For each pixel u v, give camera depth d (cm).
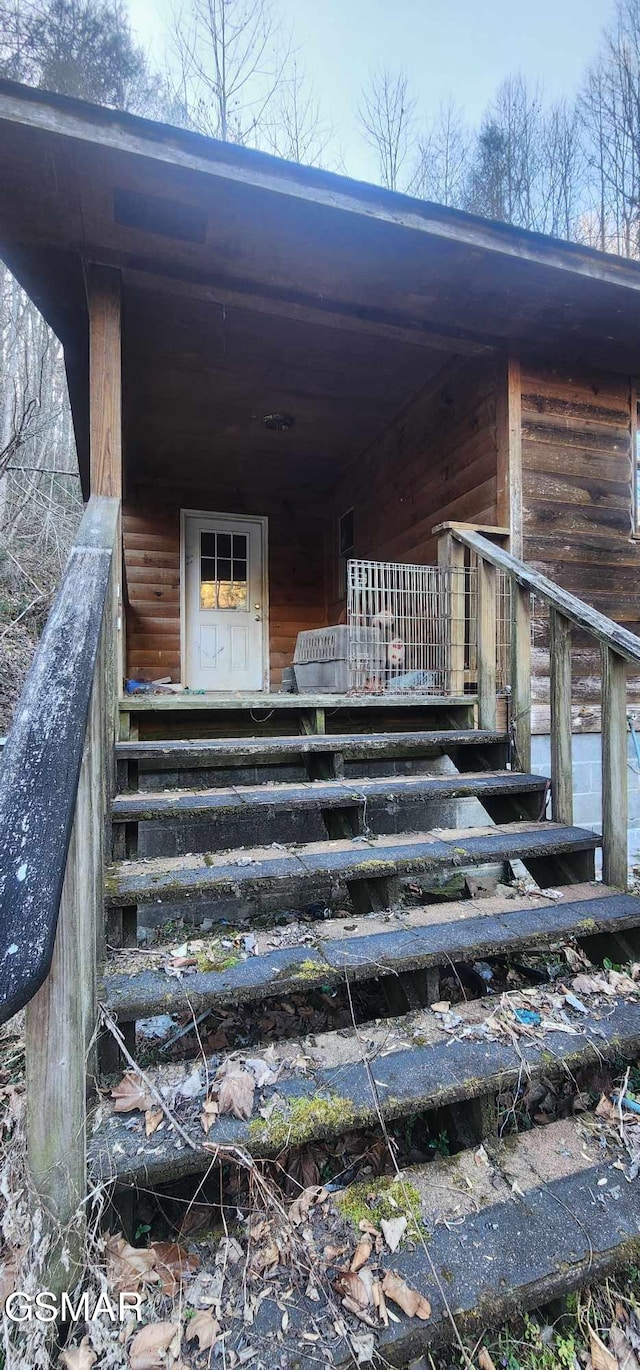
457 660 334
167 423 521
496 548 307
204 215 261
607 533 388
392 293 321
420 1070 133
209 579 655
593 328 351
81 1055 100
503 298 326
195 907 246
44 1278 94
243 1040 185
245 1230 112
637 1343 105
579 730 372
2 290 884
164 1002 134
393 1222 111
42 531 641
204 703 267
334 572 670
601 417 389
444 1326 96
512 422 361
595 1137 134
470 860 197
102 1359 89
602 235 1126
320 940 166
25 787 96
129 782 246
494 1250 107
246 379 448
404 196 262
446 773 317
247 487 670
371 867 185
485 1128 135
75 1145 97
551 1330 108
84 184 241
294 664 467
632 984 173
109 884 167
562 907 192
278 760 288
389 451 527
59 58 841
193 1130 114
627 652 203
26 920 80
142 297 345
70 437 1026
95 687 137
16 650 493
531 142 1213
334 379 450
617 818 213
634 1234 111
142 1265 103
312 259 293
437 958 158
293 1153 143
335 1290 100
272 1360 90
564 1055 139
